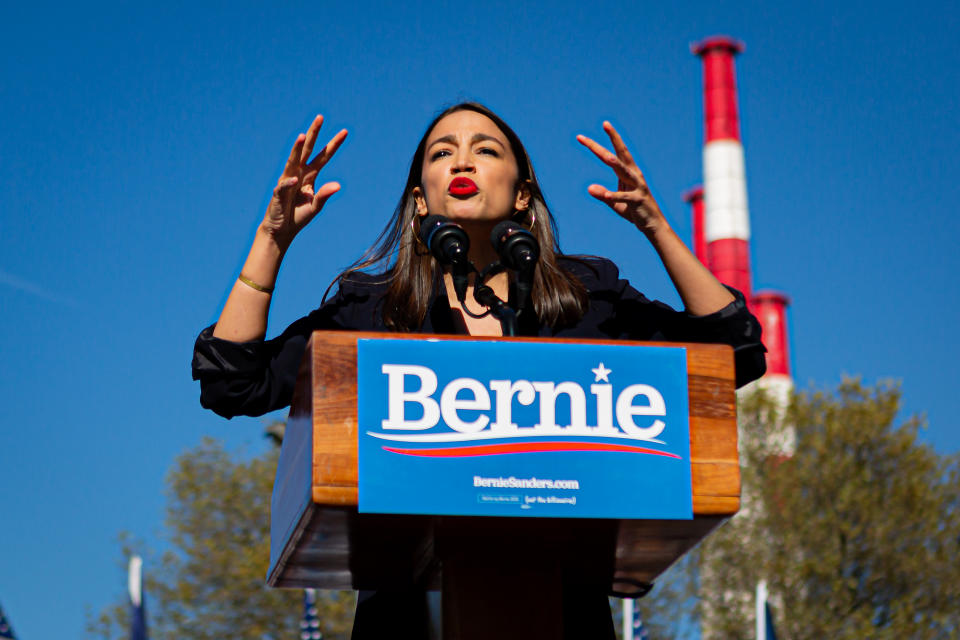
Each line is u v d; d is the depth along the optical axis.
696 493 1.97
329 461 1.90
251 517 19.19
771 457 20.33
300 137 2.54
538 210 2.81
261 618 18.25
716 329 2.58
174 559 18.73
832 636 18.84
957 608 19.45
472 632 2.04
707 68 42.00
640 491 1.95
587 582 2.50
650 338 2.66
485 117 2.77
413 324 2.69
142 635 9.88
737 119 41.88
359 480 1.89
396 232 2.87
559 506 1.93
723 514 1.97
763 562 19.30
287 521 2.18
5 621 5.43
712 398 2.00
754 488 20.09
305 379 1.99
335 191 2.61
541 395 1.95
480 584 2.06
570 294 2.68
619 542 2.14
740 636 18.86
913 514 19.69
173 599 18.20
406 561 2.27
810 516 19.61
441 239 2.44
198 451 19.45
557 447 1.94
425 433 1.92
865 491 19.53
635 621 11.86
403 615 2.50
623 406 1.97
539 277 2.68
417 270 2.72
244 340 2.60
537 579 2.07
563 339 1.97
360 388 1.92
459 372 1.94
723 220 40.59
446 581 2.05
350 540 2.12
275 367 2.66
